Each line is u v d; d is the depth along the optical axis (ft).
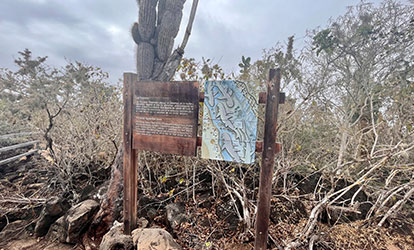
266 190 6.04
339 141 14.32
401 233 8.12
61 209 9.50
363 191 10.44
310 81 11.19
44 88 10.83
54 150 13.14
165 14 9.23
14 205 10.14
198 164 11.39
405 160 10.50
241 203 9.00
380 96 12.32
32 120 13.21
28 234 8.91
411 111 10.53
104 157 13.75
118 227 8.24
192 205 9.80
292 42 10.40
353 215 9.12
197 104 6.64
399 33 11.37
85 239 8.34
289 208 9.19
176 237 8.04
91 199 9.64
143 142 7.39
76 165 13.34
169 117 6.98
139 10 8.99
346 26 12.15
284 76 10.44
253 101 6.06
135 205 8.09
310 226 7.44
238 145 6.24
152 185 11.70
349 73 13.39
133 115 7.48
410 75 11.94
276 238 7.66
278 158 10.45
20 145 14.55
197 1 9.19
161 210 9.89
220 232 8.16
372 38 11.69
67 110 13.33
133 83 7.40
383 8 11.78
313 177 11.59
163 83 6.98
